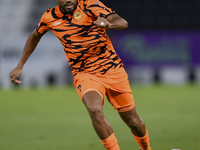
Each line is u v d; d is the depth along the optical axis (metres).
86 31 13.95
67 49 14.42
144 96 49.69
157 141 20.27
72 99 48.34
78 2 14.02
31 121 29.47
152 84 70.06
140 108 37.16
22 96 53.25
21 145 19.72
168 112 33.78
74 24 13.96
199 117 30.19
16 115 33.47
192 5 75.88
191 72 70.25
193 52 69.88
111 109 37.44
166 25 75.69
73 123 28.09
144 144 15.84
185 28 75.62
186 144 19.25
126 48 69.62
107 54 14.31
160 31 70.81
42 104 43.00
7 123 28.45
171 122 27.62
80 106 40.38
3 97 52.09
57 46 67.00
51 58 67.38
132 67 69.75
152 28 75.75
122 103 14.65
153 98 47.03
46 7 77.56
